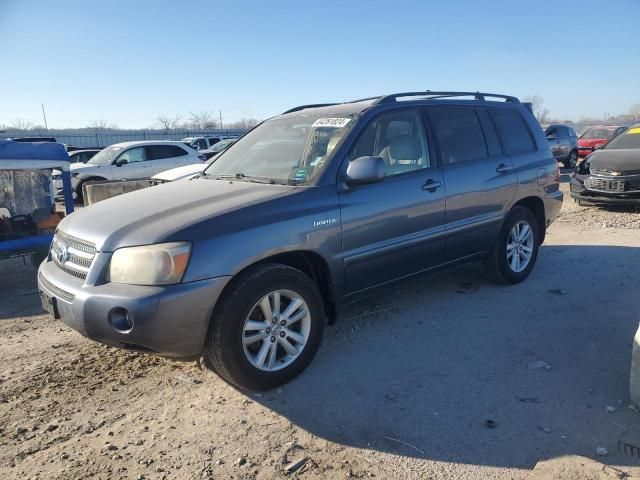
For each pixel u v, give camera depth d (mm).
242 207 3426
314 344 3730
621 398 3297
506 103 5684
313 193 3723
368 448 2914
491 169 5059
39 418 3297
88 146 43938
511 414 3180
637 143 10109
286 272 3496
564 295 5223
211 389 3607
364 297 4199
